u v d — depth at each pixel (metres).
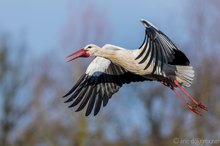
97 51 13.31
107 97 13.26
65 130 24.30
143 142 24.06
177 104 23.66
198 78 23.31
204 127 21.69
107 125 23.92
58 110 25.14
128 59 12.62
